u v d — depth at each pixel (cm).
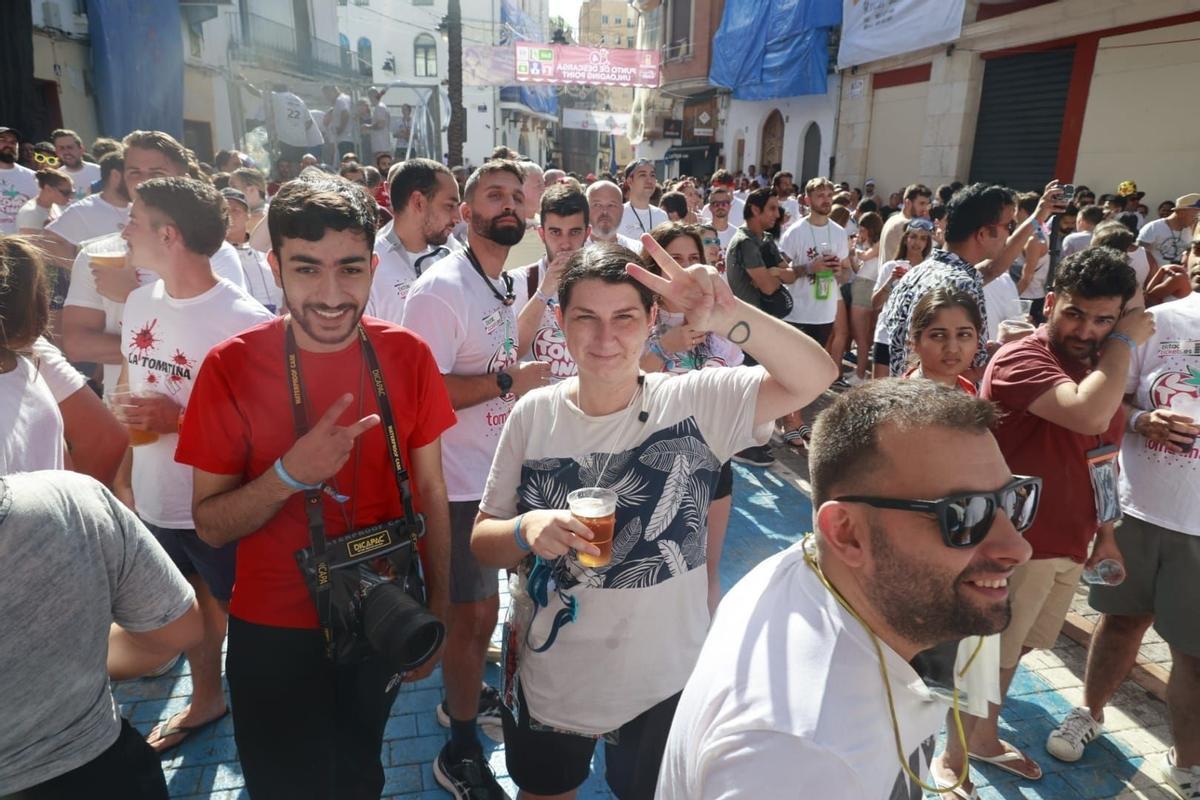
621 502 174
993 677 122
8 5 1058
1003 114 1202
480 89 3709
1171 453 254
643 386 183
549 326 299
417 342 195
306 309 170
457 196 363
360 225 170
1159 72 964
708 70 2183
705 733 101
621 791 189
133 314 241
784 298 525
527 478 183
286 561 177
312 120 1617
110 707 140
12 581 118
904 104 1410
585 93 5775
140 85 1350
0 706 120
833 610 107
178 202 224
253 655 177
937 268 337
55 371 186
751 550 434
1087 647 347
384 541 181
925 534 101
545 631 178
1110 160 1040
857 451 107
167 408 234
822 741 92
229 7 1709
